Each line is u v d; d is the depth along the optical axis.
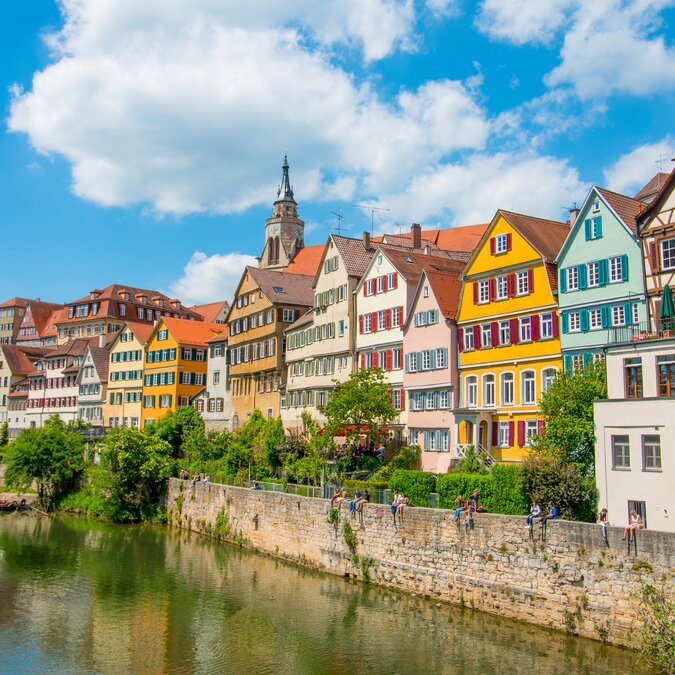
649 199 47.78
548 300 43.41
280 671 27.59
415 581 35.41
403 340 53.94
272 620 33.16
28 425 119.50
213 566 44.25
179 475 65.12
